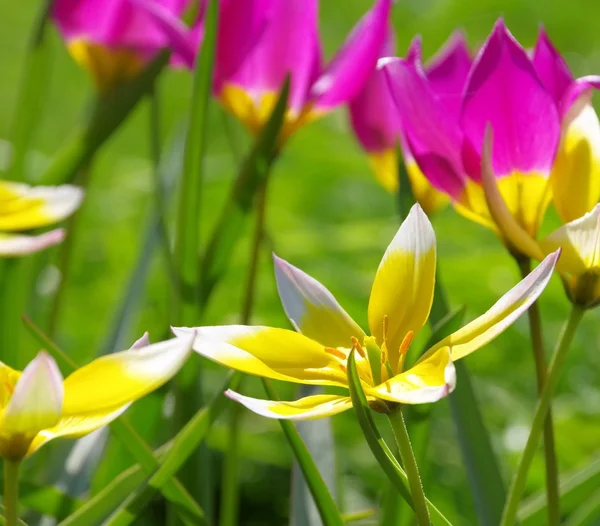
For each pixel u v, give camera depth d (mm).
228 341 549
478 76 598
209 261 660
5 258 709
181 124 865
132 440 596
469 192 604
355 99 708
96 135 711
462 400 636
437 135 604
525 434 1001
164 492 599
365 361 556
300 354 553
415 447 636
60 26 736
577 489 648
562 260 579
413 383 540
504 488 631
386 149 710
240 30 673
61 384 522
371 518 717
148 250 776
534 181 599
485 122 599
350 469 975
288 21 679
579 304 580
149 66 707
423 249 564
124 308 761
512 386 1151
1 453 531
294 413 540
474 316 1253
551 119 595
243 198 659
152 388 532
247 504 985
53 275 960
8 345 712
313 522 639
